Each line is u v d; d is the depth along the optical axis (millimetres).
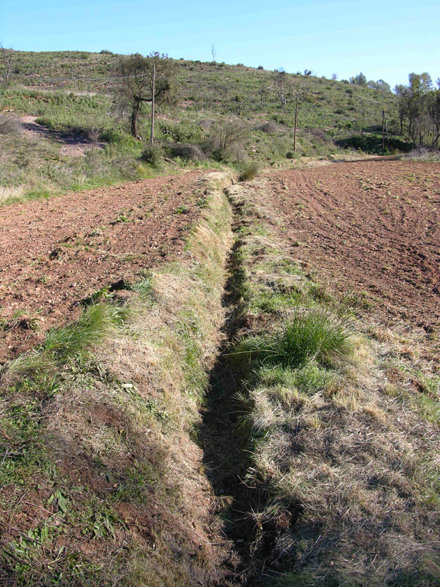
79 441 3166
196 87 59500
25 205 13828
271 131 45656
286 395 4289
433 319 6262
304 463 3494
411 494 3162
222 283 7973
